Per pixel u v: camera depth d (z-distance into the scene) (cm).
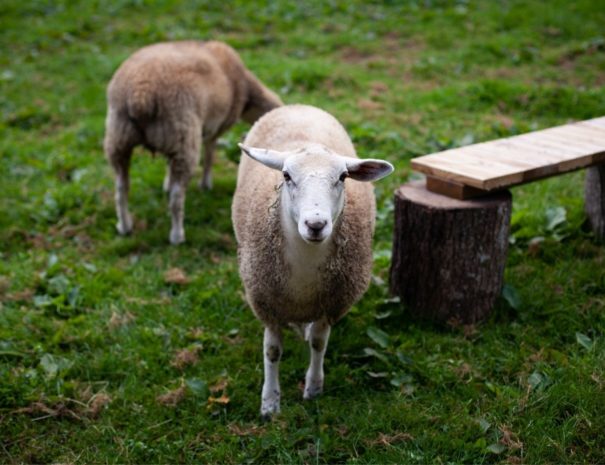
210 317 433
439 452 322
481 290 409
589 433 323
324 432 335
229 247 524
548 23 978
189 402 364
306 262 320
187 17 1049
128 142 515
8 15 1075
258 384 376
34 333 422
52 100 802
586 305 416
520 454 317
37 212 573
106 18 1059
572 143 438
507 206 399
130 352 404
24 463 328
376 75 845
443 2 1074
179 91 507
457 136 671
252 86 601
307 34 985
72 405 364
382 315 418
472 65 861
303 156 301
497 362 382
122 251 522
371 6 1079
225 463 323
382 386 369
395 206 418
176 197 521
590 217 490
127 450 333
